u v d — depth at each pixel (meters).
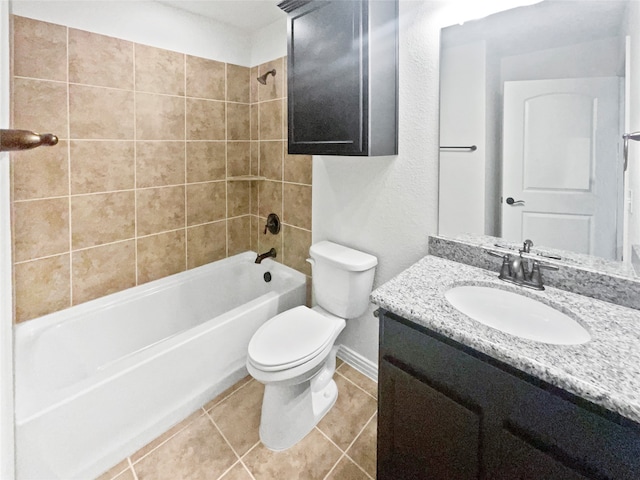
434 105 1.45
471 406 0.89
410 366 1.03
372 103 1.42
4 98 0.84
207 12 2.15
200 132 2.31
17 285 1.67
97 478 1.36
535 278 1.18
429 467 1.01
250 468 1.41
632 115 1.02
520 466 0.81
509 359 0.78
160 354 1.54
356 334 2.03
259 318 2.01
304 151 1.67
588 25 1.07
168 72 2.09
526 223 1.25
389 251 1.73
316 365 1.51
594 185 1.10
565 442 0.73
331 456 1.48
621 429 0.66
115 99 1.89
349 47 1.42
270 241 2.55
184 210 2.31
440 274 1.29
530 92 1.19
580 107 1.10
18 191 1.63
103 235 1.95
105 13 1.80
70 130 1.75
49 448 1.24
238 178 2.45
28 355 1.54
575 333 0.97
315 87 1.58
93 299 1.95
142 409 1.50
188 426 1.62
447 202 1.47
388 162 1.67
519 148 1.24
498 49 1.25
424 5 1.42
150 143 2.07
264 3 2.04
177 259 2.32
